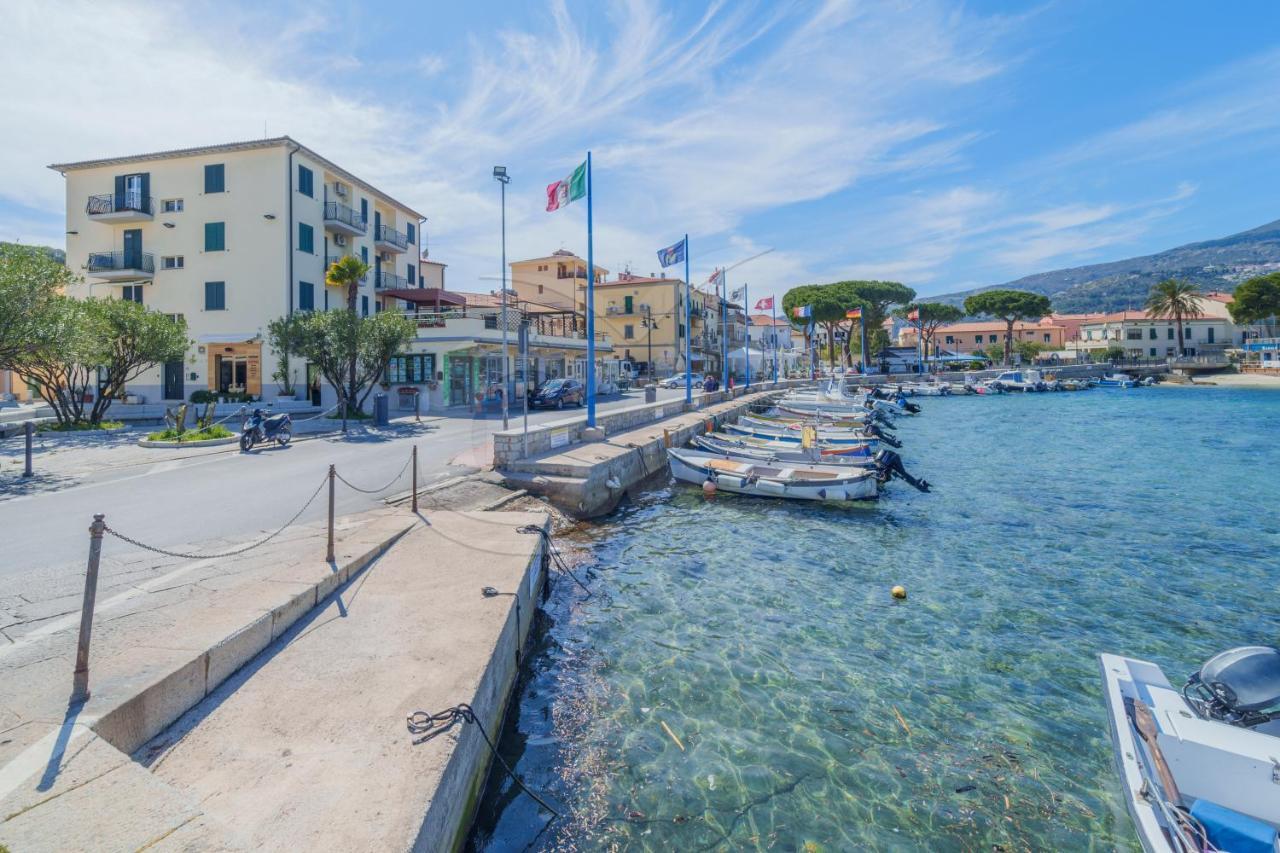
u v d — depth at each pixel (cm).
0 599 599
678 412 2884
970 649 772
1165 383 7544
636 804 485
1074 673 717
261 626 528
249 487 1185
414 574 723
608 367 5103
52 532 856
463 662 509
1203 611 903
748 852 443
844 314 7288
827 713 621
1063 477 1972
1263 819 419
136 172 3394
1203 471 2069
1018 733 596
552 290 6069
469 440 1894
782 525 1365
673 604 896
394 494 1142
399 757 386
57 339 1577
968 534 1302
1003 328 10569
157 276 3372
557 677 678
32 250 1656
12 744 340
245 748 394
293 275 3275
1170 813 400
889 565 1096
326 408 3027
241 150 3281
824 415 3316
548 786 500
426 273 5328
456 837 403
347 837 316
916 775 532
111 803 300
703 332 7519
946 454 2495
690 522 1384
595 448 1692
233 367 3381
